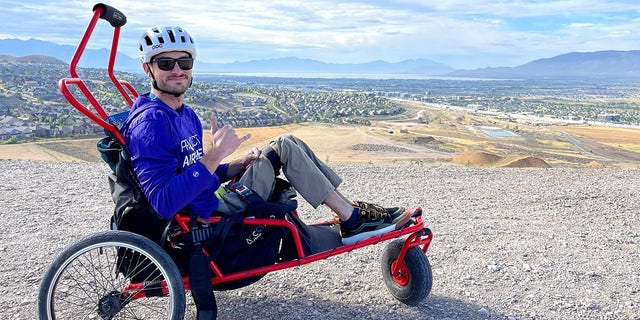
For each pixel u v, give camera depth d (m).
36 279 4.62
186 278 3.45
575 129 144.75
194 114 3.55
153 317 3.84
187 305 4.16
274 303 4.22
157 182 3.05
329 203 3.74
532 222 6.86
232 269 3.55
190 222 3.33
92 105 3.27
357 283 4.64
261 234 3.57
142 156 3.07
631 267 5.19
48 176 9.25
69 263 3.13
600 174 10.40
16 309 4.03
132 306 4.02
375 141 76.38
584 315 4.11
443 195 8.35
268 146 3.75
